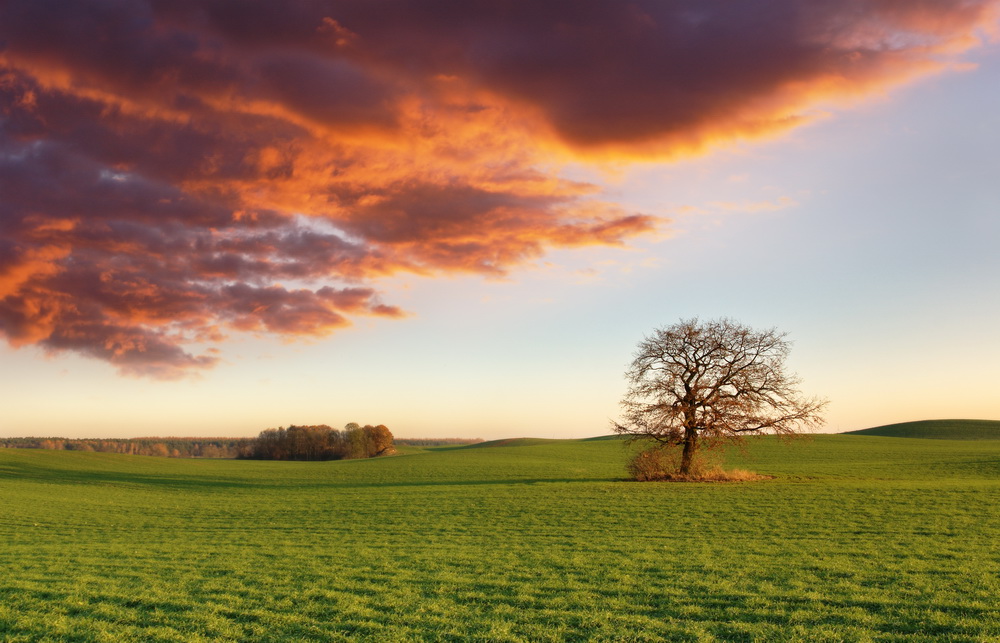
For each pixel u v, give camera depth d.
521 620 15.55
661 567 21.56
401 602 17.25
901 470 67.94
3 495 52.75
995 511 33.81
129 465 101.00
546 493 48.50
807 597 17.02
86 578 20.36
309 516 40.41
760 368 58.53
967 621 14.50
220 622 15.45
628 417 59.62
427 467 91.06
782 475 62.25
